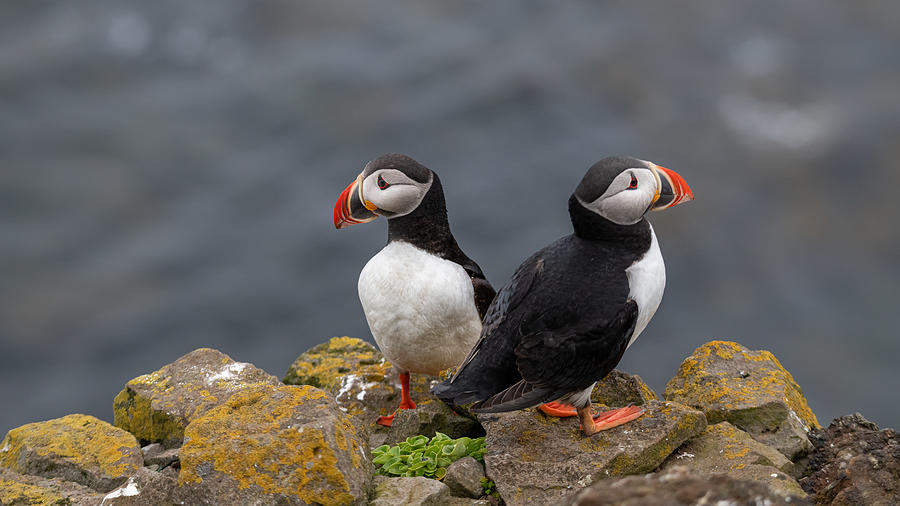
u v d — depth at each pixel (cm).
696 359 653
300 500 508
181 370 682
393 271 637
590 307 513
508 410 496
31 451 607
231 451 521
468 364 534
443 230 653
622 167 526
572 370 510
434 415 629
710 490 369
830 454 579
